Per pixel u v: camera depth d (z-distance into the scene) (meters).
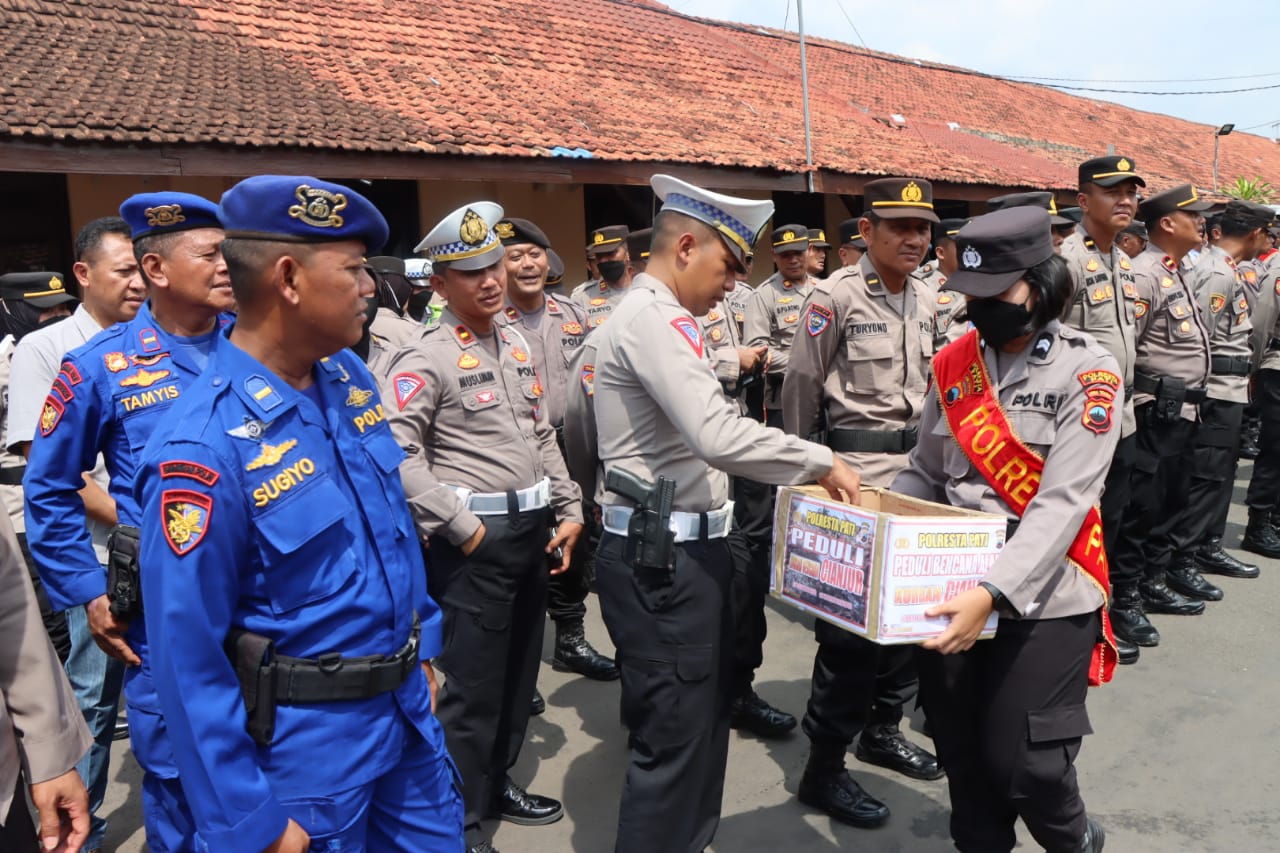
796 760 3.46
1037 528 2.12
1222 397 4.93
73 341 3.01
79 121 6.27
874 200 3.26
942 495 2.53
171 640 1.50
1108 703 3.84
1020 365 2.25
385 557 1.74
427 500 2.78
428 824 1.88
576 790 3.32
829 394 3.46
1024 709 2.19
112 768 3.56
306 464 1.63
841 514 2.16
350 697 1.66
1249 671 4.09
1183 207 4.59
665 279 2.39
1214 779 3.23
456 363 2.97
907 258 3.24
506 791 3.14
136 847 3.04
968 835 2.38
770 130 11.32
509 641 2.96
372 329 4.02
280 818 1.56
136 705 2.08
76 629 2.84
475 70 10.03
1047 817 2.25
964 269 2.20
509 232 4.28
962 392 2.34
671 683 2.38
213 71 8.03
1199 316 4.60
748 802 3.18
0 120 5.97
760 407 6.04
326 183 1.58
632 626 2.40
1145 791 3.17
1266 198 18.30
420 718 1.85
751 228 2.34
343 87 8.52
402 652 1.74
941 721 2.33
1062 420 2.18
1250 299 5.81
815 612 2.24
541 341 4.41
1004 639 2.22
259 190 1.56
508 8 12.15
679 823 2.41
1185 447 4.88
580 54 11.78
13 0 7.96
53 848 1.74
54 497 2.39
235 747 1.53
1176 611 4.82
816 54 16.67
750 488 4.56
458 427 2.97
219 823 1.51
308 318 1.61
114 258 2.99
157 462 1.52
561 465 3.28
